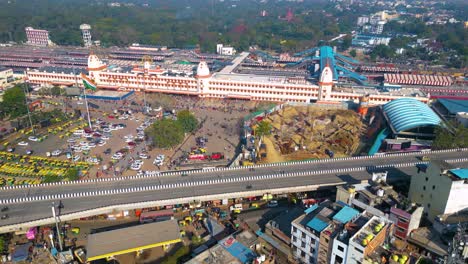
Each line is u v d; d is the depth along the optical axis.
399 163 146.50
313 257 96.88
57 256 100.50
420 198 116.50
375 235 87.44
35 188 125.50
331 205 105.38
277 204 128.38
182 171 143.38
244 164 157.12
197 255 98.06
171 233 106.25
